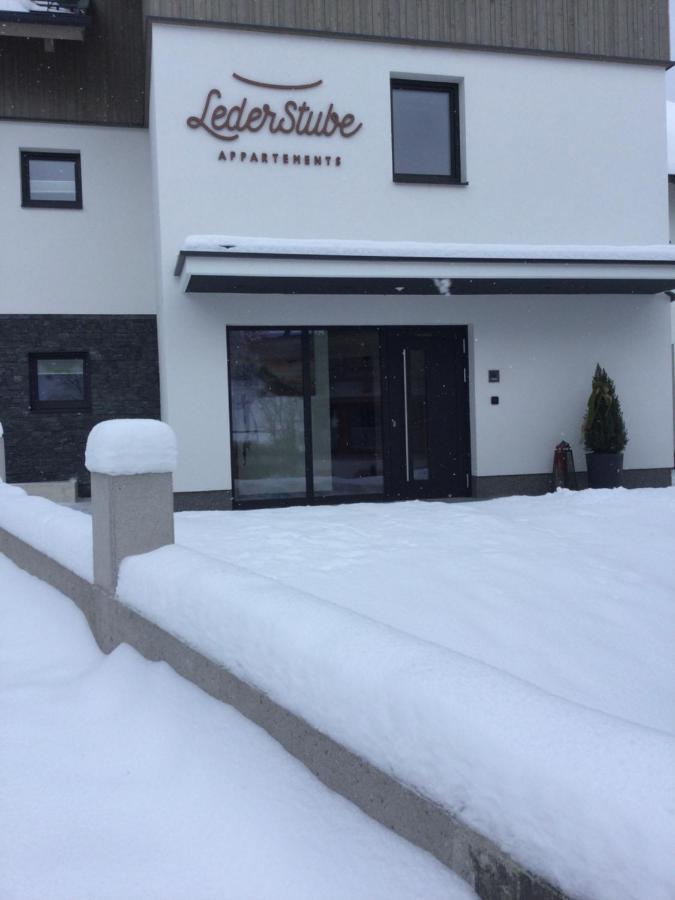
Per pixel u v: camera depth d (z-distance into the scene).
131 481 4.20
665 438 12.52
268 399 11.33
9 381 12.63
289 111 10.88
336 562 5.18
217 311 10.77
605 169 12.22
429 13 11.41
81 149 12.88
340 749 2.25
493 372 11.88
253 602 2.87
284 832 2.14
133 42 13.05
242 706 2.83
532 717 1.69
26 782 2.66
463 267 10.41
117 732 3.03
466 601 4.47
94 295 12.93
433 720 1.85
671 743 1.50
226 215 10.72
